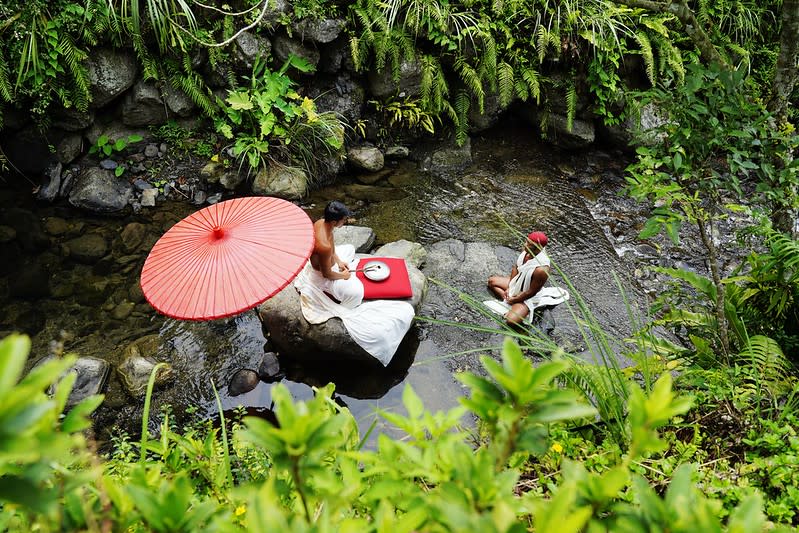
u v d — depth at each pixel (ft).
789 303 12.01
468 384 3.39
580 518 2.51
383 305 15.05
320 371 15.11
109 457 12.69
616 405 9.14
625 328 15.78
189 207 19.83
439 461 3.79
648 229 10.23
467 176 22.25
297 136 20.77
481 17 21.68
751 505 2.74
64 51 17.66
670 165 10.21
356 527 3.19
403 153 22.70
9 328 15.62
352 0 20.74
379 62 20.80
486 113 23.47
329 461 5.67
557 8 21.52
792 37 11.43
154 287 13.09
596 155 23.41
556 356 3.39
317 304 14.75
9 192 19.34
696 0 23.79
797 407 9.40
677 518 2.91
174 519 3.06
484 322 16.07
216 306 12.46
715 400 9.50
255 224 13.70
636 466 7.91
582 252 18.71
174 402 14.16
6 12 16.89
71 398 13.79
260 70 20.38
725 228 19.42
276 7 19.92
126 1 18.15
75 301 16.49
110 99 19.43
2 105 18.25
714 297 12.46
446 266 17.88
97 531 3.18
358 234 18.63
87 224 18.85
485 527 2.55
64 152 19.57
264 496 2.67
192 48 19.58
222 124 20.22
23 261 17.51
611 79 22.08
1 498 2.41
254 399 14.39
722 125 10.15
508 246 19.02
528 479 8.18
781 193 10.46
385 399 14.34
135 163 20.30
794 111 17.52
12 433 2.12
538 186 21.84
